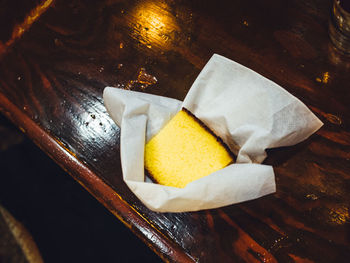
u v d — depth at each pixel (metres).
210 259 0.33
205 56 0.40
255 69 0.39
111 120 0.38
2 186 0.62
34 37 0.43
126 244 0.58
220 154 0.36
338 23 0.37
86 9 0.43
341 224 0.33
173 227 0.34
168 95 0.39
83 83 0.40
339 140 0.36
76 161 0.37
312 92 0.38
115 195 0.36
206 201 0.32
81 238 0.59
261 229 0.34
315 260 0.33
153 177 0.35
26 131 0.39
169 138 0.36
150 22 0.42
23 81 0.41
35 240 0.60
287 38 0.40
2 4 0.44
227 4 0.42
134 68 0.40
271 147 0.34
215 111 0.36
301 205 0.34
